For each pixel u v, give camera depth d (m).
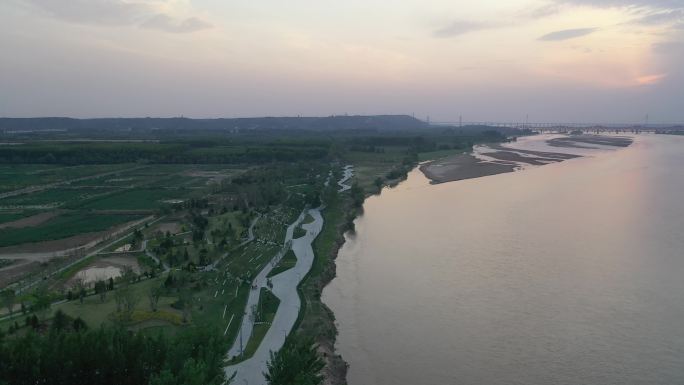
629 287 88.75
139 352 52.47
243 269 97.62
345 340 73.44
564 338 72.00
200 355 52.47
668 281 91.00
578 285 90.25
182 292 80.62
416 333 75.06
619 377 62.47
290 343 60.81
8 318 73.44
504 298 85.69
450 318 79.38
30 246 116.00
